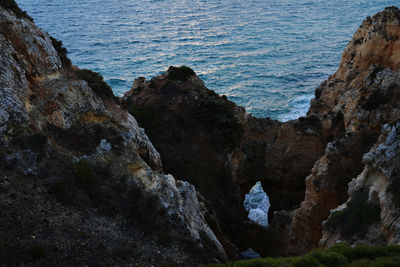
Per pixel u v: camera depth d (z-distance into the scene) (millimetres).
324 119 40125
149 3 171500
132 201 20234
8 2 23141
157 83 43781
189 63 90250
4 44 20891
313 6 166125
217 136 39219
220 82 78375
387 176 21078
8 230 15906
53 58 23875
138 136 24828
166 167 34312
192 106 41031
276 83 77750
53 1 177750
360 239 20750
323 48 102188
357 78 39250
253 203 46156
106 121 23516
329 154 30250
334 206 29750
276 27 126938
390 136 21953
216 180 36781
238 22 134125
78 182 19531
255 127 42625
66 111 22594
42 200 17781
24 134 19234
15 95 19938
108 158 21578
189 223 21156
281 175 41000
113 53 96688
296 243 31281
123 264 16938
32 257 15461
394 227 18906
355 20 137500
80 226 17688
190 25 128875
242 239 33875
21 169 18125
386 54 41000
